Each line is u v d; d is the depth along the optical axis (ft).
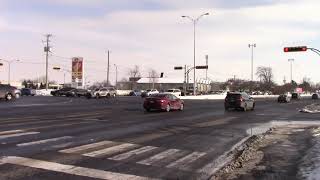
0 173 34.01
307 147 50.80
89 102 184.96
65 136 58.08
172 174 35.68
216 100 235.61
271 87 536.01
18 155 42.16
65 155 42.80
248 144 54.29
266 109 148.25
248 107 138.62
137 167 37.99
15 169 35.58
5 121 80.43
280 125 83.05
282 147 51.03
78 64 377.50
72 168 36.50
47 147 47.78
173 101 125.29
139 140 56.03
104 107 139.44
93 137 57.88
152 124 80.12
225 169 37.63
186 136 62.23
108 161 40.27
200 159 43.39
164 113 114.11
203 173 36.40
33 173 34.22
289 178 33.63
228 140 59.00
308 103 216.13
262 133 67.82
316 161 40.70
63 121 82.02
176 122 85.87
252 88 469.98
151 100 121.19
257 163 40.37
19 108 128.88
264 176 34.53
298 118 103.91
